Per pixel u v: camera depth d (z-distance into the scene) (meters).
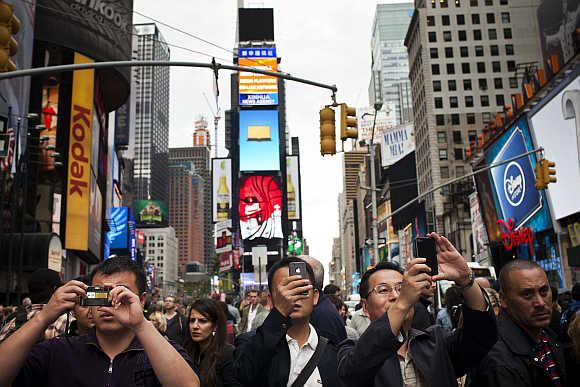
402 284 3.29
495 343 3.73
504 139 53.06
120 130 88.19
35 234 33.16
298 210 119.06
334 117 15.42
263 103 117.44
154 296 22.75
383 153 126.06
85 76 49.81
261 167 114.69
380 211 130.75
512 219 52.56
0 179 30.56
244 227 111.94
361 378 3.27
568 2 59.22
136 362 3.36
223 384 5.73
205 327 5.99
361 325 9.53
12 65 10.54
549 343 3.95
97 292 3.07
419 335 3.77
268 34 124.94
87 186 48.44
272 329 3.79
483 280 6.59
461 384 6.08
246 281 104.38
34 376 3.33
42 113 47.19
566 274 43.31
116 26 54.03
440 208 85.94
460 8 94.06
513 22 93.06
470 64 92.19
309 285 3.82
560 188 43.03
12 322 5.21
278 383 4.11
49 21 47.31
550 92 43.69
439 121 90.19
